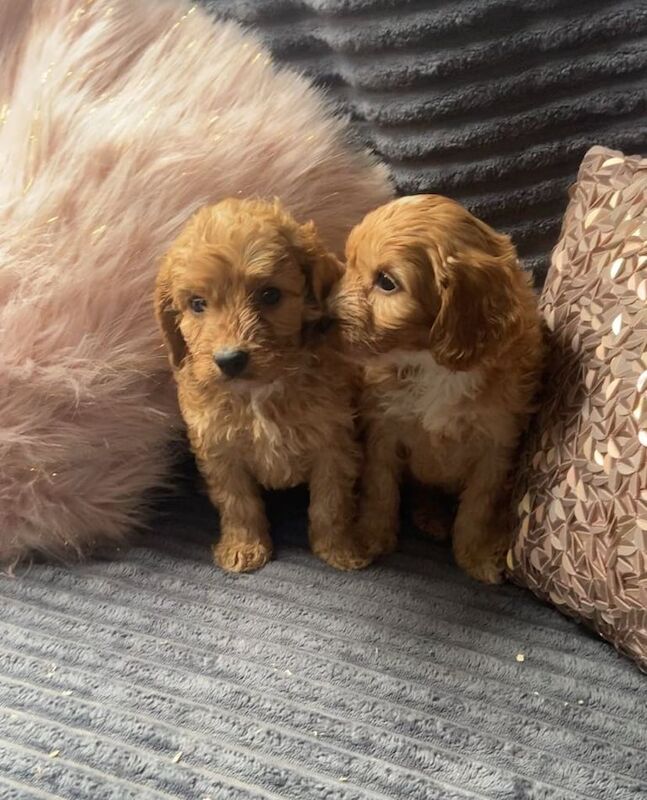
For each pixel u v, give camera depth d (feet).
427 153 2.30
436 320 1.76
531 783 1.65
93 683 1.83
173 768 1.68
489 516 2.12
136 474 2.14
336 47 2.26
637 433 1.73
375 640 1.92
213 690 1.82
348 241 1.86
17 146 2.05
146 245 2.05
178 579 2.07
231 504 2.14
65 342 1.99
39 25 2.16
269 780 1.66
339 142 2.29
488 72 2.21
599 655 1.89
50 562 2.10
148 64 2.16
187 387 1.99
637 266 1.85
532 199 2.35
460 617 1.98
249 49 2.25
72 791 1.65
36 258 1.98
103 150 2.05
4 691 1.80
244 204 1.91
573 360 1.92
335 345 1.87
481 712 1.78
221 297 1.81
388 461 2.15
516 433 2.01
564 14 2.15
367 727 1.75
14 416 1.98
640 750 1.70
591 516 1.80
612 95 2.22
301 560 2.16
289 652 1.89
